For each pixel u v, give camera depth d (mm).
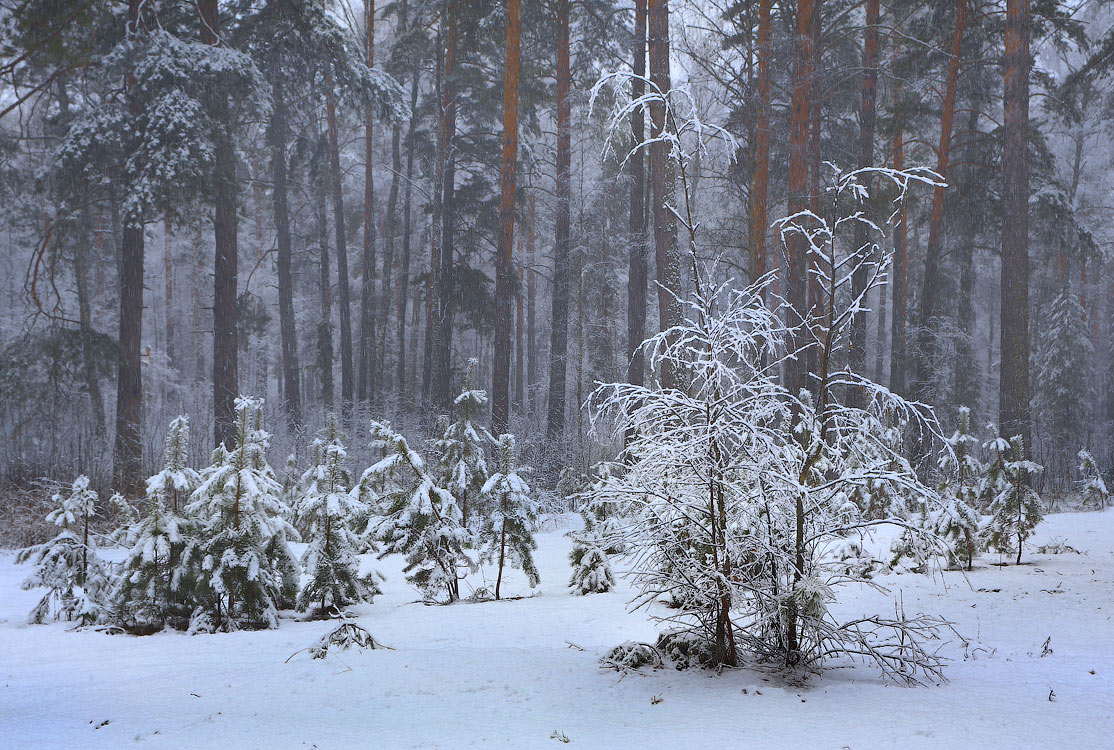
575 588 7539
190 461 16359
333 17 21016
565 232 25141
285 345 31219
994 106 34406
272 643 5426
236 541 6332
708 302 4363
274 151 31781
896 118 26578
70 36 17656
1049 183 28141
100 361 18969
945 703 3371
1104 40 24062
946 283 36812
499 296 22016
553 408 23812
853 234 20531
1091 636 4906
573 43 26719
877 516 9141
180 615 6348
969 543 8250
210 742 2986
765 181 18016
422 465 7602
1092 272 48281
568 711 3371
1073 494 20172
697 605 4309
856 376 4387
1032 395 40375
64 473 15758
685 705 3422
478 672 4105
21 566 10781
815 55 18484
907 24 26875
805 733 2953
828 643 4773
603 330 30844
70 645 5680
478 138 31391
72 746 2969
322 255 34719
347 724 3229
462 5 26094
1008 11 17547
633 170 22297
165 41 17750
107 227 35562
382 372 34594
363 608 7070
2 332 27266
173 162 17109
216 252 20188
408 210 35656
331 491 7172
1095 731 2902
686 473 4273
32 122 26125
